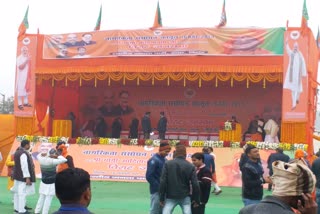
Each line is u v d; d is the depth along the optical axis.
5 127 27.34
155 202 10.53
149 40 24.97
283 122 23.53
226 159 23.36
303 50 23.36
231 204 16.44
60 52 26.23
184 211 9.54
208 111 31.25
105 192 19.31
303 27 23.33
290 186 3.51
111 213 14.10
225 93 31.03
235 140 25.36
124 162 24.28
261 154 23.12
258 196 9.17
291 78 23.41
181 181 9.48
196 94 31.45
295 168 3.51
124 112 32.28
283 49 23.56
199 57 24.41
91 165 24.47
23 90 26.80
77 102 32.56
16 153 13.27
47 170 12.45
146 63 24.97
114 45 25.34
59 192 3.68
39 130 29.38
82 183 3.69
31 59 26.69
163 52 24.80
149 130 29.53
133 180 23.64
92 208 15.02
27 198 17.06
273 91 30.34
